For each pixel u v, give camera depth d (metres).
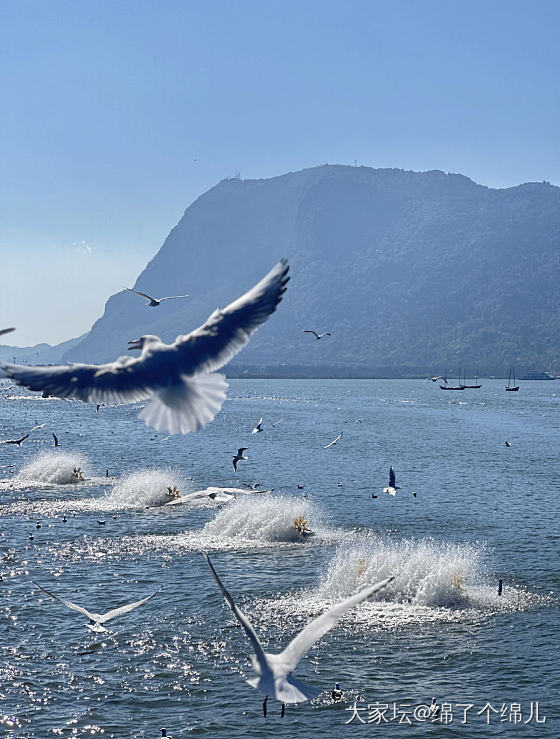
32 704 30.20
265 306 7.41
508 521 63.06
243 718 29.42
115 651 34.88
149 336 7.48
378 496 75.00
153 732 28.38
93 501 68.19
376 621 38.50
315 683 32.09
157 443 126.44
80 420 185.12
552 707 30.00
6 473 85.12
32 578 45.22
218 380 7.10
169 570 46.97
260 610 39.94
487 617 39.00
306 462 101.81
